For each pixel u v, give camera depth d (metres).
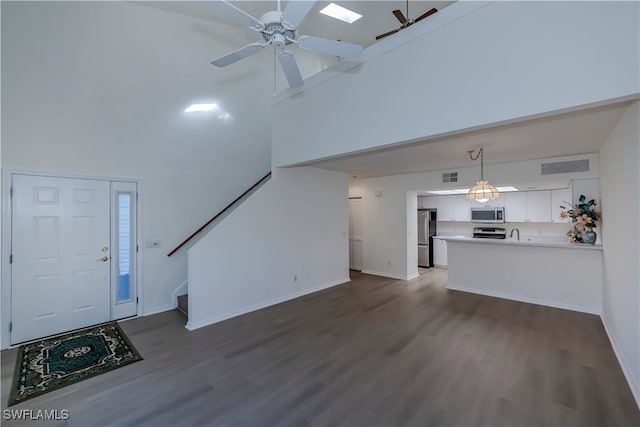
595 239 4.03
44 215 3.34
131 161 3.96
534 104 2.07
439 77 2.55
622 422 1.93
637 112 2.03
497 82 2.23
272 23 2.12
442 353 2.91
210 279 3.83
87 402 2.22
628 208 2.34
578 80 1.91
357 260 7.03
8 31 3.08
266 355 2.92
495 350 2.96
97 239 3.71
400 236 6.18
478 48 2.33
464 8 2.39
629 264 2.34
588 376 2.47
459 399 2.20
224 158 4.92
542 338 3.22
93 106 3.64
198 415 2.07
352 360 2.80
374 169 5.44
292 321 3.84
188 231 4.52
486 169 4.92
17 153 3.15
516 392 2.27
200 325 3.70
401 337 3.30
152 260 4.18
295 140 4.06
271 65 5.62
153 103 4.15
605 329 3.42
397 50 2.84
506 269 4.75
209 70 4.74
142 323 3.79
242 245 4.19
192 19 4.49
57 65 3.38
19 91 3.15
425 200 7.74
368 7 4.12
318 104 3.69
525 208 6.13
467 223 7.22
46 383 2.46
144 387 2.40
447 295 4.97
